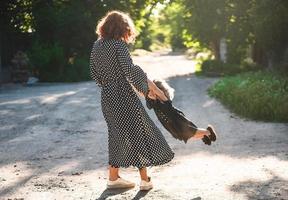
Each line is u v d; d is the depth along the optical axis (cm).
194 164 648
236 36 2861
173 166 638
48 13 2895
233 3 2817
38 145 816
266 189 521
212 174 591
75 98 1602
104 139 865
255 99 1084
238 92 1251
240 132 904
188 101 1463
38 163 680
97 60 488
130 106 484
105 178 586
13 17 2720
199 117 1127
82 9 3017
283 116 1022
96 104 1428
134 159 488
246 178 568
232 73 2736
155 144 491
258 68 2736
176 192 514
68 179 586
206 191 516
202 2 2938
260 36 2128
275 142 794
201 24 3006
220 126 988
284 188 524
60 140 862
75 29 2952
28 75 2494
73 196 513
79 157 715
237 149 745
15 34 2803
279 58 2156
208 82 2266
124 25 490
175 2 3456
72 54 3036
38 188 549
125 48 481
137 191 520
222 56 3647
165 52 8419
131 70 474
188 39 3291
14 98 1620
